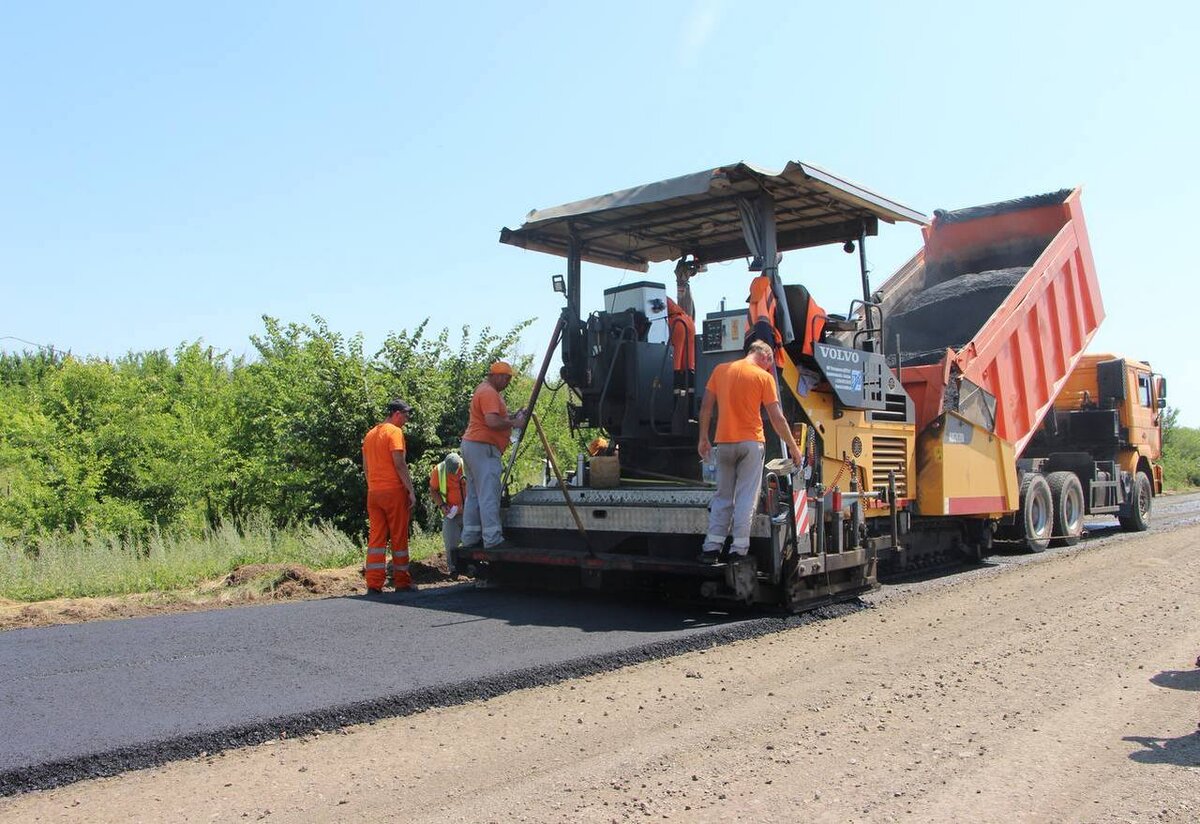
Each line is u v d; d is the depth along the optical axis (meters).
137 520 12.07
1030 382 11.59
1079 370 15.23
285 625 6.77
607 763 4.12
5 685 5.12
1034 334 11.72
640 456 8.82
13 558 9.57
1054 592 8.73
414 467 12.02
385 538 8.76
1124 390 14.87
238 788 3.83
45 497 11.82
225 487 13.38
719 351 7.98
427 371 12.43
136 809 3.62
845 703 5.07
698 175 7.51
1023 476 11.92
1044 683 5.49
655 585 7.82
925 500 9.44
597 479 8.41
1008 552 12.12
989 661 6.02
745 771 4.03
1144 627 7.07
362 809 3.61
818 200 8.11
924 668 5.84
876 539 8.40
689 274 9.68
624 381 8.34
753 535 7.26
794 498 7.19
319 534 11.07
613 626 6.76
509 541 8.76
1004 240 12.99
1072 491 12.98
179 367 18.27
